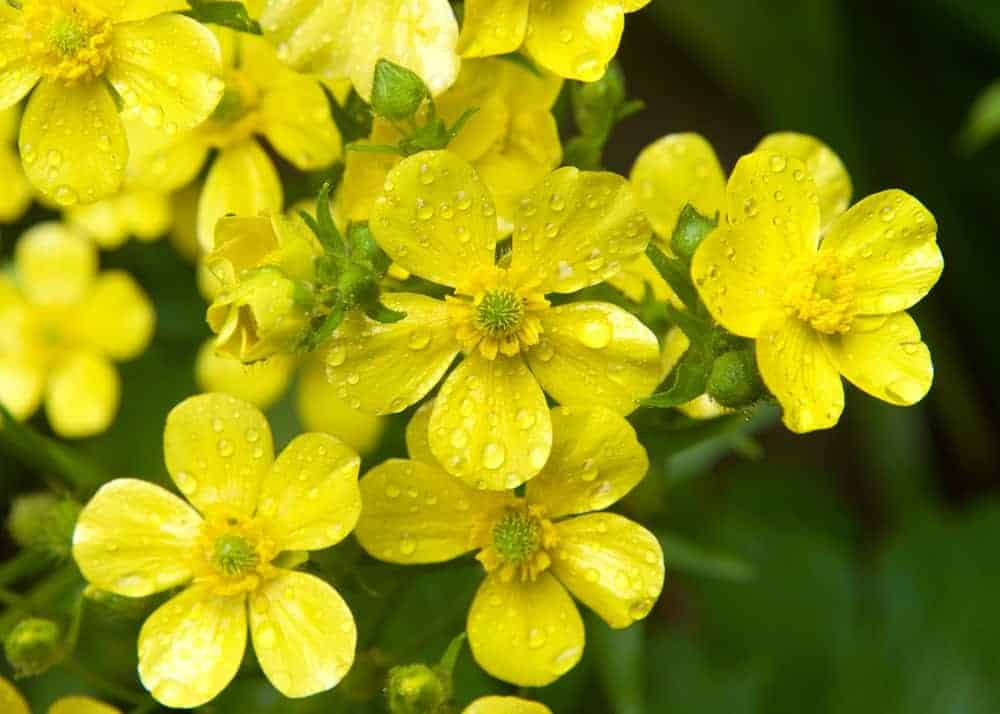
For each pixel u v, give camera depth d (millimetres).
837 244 436
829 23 578
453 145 448
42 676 522
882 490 592
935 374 584
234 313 419
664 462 473
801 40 580
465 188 427
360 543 437
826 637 554
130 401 540
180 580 436
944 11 583
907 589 554
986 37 583
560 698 521
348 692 452
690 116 630
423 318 429
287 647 431
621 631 486
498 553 435
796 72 581
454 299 430
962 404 586
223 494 436
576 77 435
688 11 584
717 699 540
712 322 430
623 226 430
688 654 545
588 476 434
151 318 536
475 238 430
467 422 428
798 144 455
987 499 560
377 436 517
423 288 437
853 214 435
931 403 587
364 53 438
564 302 445
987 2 573
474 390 429
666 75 632
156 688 431
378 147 437
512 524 434
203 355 522
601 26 437
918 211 435
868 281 436
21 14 442
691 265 427
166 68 438
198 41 437
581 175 427
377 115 433
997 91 529
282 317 419
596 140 459
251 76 464
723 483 570
